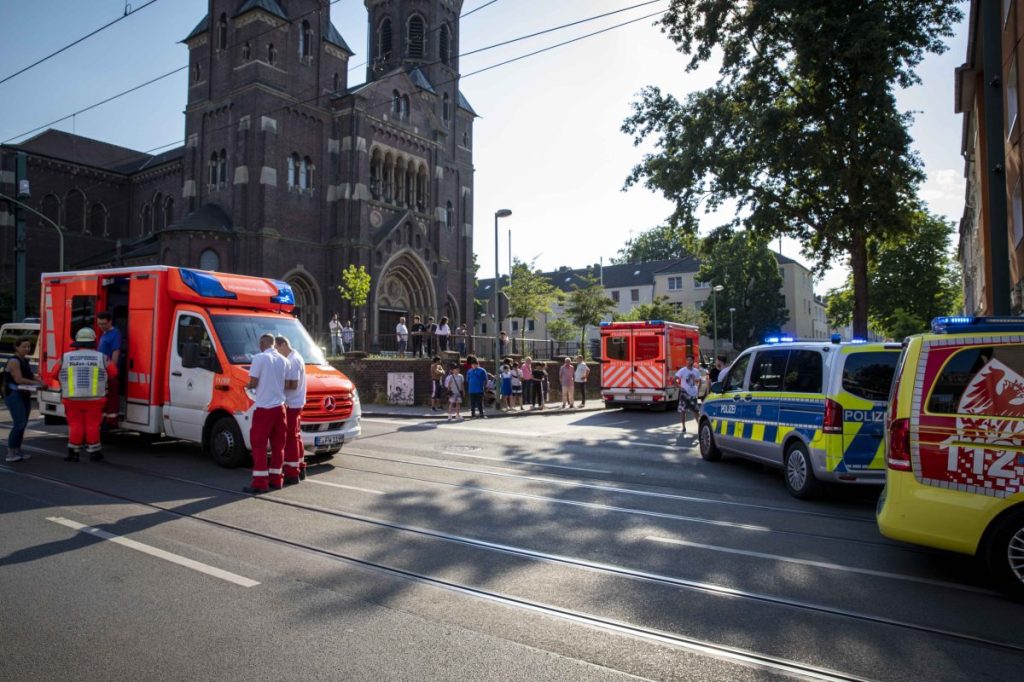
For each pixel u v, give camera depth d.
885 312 46.66
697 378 16.33
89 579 4.97
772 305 61.69
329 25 40.34
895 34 19.09
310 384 9.82
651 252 97.56
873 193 20.39
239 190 35.12
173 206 46.06
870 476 7.97
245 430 9.34
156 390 10.48
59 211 45.84
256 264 34.97
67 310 11.97
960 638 4.23
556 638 4.10
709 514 7.53
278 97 36.47
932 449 5.32
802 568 5.61
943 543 5.22
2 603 4.50
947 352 5.39
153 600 4.58
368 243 38.12
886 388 8.16
